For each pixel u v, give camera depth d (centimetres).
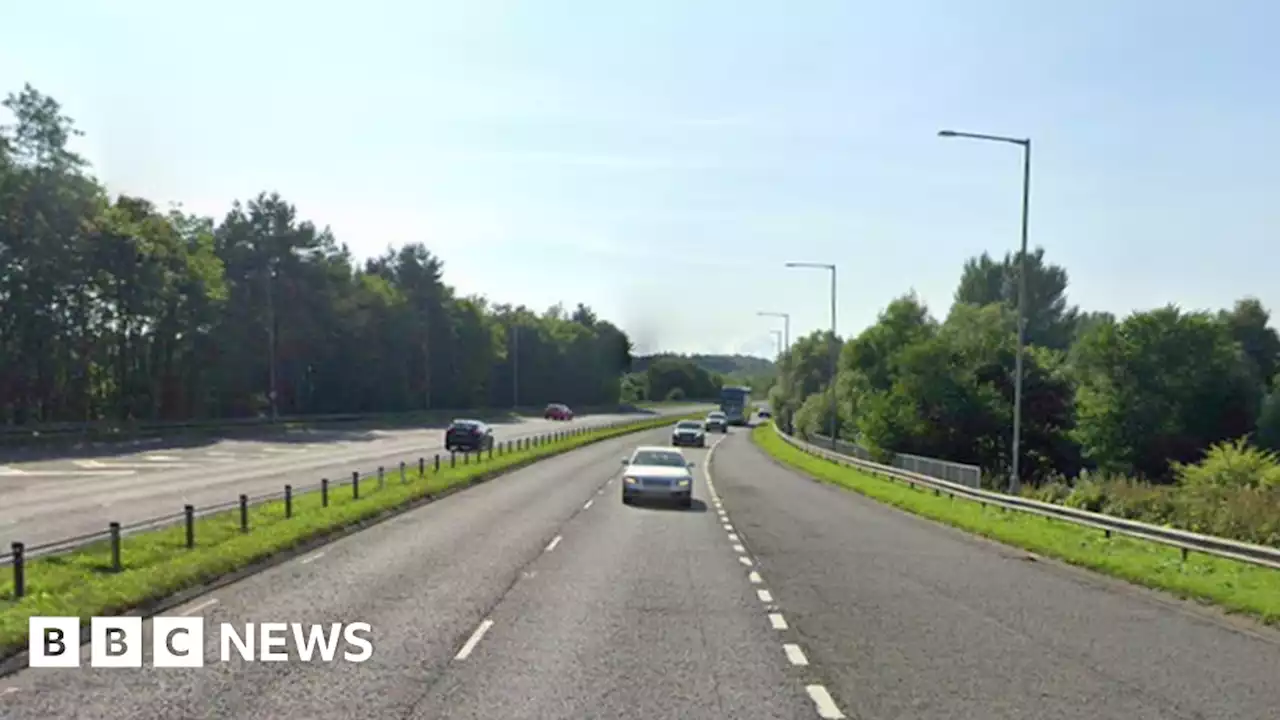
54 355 6412
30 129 6297
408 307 11594
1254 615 1473
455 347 12900
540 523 2638
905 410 6906
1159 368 7088
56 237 6250
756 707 921
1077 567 2031
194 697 941
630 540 2319
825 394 9125
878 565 1983
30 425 5481
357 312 10425
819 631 1295
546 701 932
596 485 4038
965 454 6869
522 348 15712
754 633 1273
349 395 10506
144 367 7594
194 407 8162
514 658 1110
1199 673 1097
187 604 1433
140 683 991
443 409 12519
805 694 970
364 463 4594
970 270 11519
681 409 18375
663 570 1842
